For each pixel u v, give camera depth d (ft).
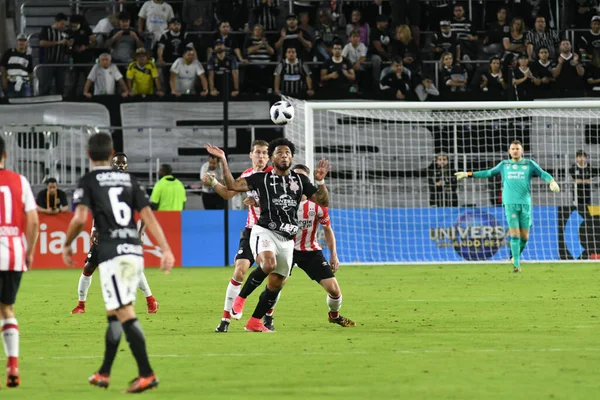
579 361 86.58
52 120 272.51
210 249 249.55
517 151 205.26
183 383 76.54
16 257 77.77
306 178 109.81
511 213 207.51
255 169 117.19
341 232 247.29
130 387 72.08
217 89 281.13
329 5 302.04
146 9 298.35
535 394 70.08
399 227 249.55
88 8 321.93
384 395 70.38
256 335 108.78
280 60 285.02
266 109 276.00
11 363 75.92
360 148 274.77
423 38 308.19
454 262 243.40
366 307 141.08
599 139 271.49
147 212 74.74
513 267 212.23
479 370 81.66
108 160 75.82
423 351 93.91
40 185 258.78
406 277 202.90
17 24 320.91
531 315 127.75
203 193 262.47
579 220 248.11
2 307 77.71
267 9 298.56
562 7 311.68
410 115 273.54
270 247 107.24
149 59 278.26
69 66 285.43
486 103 226.58
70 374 82.58
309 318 127.13
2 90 279.49
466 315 128.57
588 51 294.66
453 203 258.57
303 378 78.33
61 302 156.56
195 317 130.52
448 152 274.77
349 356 90.79
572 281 185.57
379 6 306.96
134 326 71.82
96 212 74.18
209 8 300.20
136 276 73.72
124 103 274.36
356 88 281.33
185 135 276.00
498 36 299.58
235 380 77.77
